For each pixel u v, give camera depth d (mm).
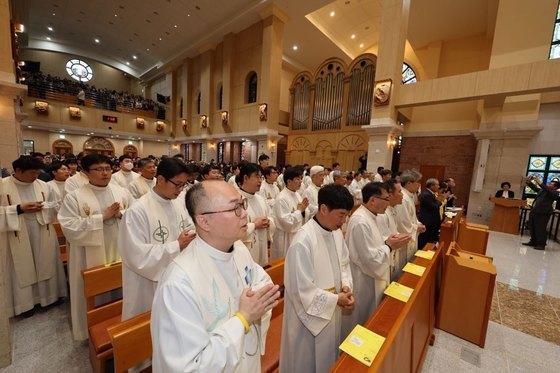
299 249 1584
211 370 769
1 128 5816
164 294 841
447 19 10531
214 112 14477
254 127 12062
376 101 8742
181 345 784
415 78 12602
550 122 8008
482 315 2533
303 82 13211
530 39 7391
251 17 11625
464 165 10492
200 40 14312
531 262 4996
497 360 2393
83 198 2330
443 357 2396
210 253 988
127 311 1854
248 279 1126
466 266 2607
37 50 18547
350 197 1650
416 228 3562
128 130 17922
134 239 1782
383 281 2213
